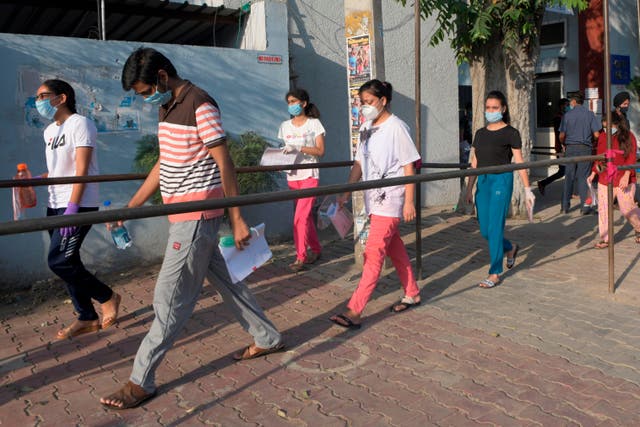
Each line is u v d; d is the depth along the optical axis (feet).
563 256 21.53
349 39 20.39
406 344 13.88
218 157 10.89
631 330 14.26
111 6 23.48
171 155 11.03
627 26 50.01
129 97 21.85
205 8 24.29
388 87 15.31
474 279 18.88
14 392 12.07
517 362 12.70
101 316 16.75
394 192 14.78
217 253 12.32
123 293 18.88
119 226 13.79
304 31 28.19
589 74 49.06
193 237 11.16
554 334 14.16
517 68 28.25
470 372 12.31
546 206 33.32
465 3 25.85
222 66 23.97
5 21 26.89
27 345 14.73
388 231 14.80
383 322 15.35
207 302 17.40
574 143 30.35
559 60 49.83
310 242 21.34
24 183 13.28
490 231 17.92
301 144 20.65
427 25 32.63
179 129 10.90
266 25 24.88
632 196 22.54
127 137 21.90
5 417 11.03
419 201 18.58
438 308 16.25
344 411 10.91
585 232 25.63
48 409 11.31
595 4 48.16
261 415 10.89
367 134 15.31
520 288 17.83
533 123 51.75
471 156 18.71
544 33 51.52
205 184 11.11
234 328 15.31
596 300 16.52
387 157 14.75
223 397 11.59
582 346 13.43
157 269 21.84
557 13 50.24
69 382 12.51
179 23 26.63
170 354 13.74
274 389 11.86
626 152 21.80
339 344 14.02
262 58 24.89
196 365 13.08
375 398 11.37
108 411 11.16
